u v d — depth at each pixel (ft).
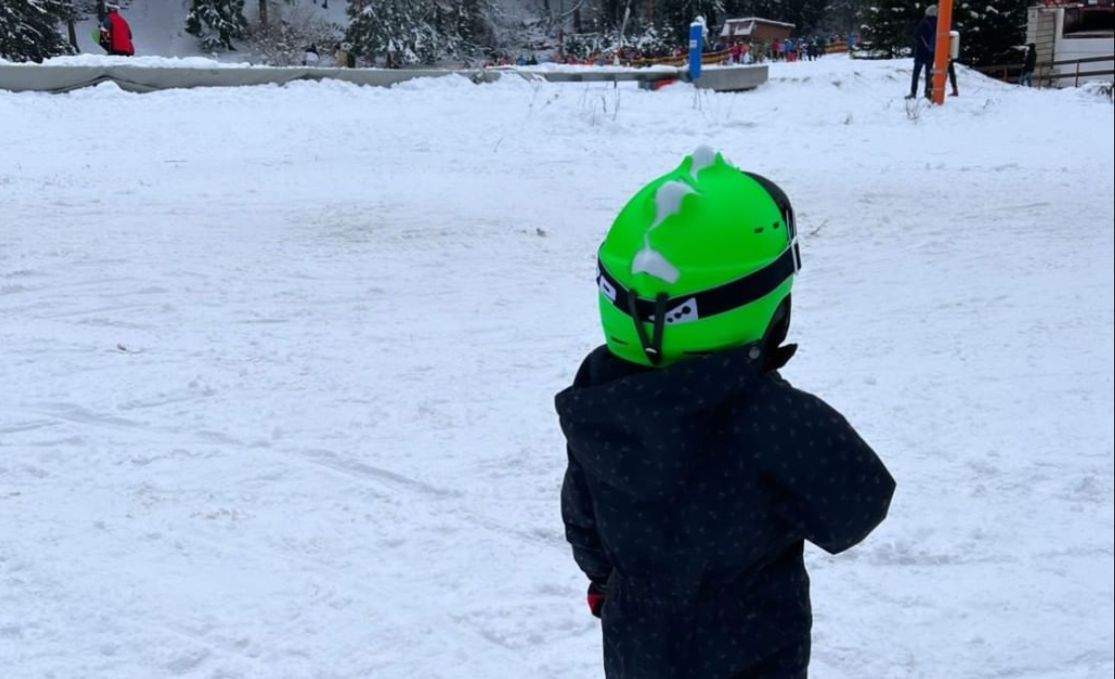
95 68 58.54
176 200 36.50
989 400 17.75
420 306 24.14
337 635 11.03
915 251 30.07
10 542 12.73
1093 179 44.04
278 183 40.78
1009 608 11.62
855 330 22.07
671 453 6.60
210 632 11.01
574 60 173.68
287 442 16.01
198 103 58.03
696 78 73.31
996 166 48.16
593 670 10.52
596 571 7.82
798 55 162.20
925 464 15.16
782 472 6.63
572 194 40.24
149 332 21.63
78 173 41.34
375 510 13.80
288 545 12.88
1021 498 14.11
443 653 10.76
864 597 11.87
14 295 24.13
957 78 81.82
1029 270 27.50
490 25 203.92
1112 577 12.20
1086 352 20.42
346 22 206.28
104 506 13.79
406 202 37.40
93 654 10.58
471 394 18.21
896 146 54.90
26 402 17.44
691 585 6.97
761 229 6.57
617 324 6.88
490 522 13.52
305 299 24.52
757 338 6.75
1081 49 121.90
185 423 16.69
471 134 54.13
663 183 6.78
